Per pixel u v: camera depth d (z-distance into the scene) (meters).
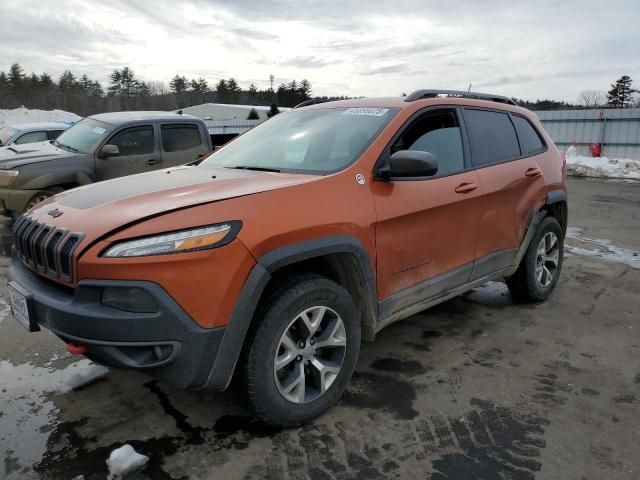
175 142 8.41
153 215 2.41
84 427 2.85
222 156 3.95
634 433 2.83
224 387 2.54
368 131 3.39
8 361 3.59
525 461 2.60
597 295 5.10
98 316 2.30
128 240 2.32
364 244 2.98
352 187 3.01
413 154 3.00
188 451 2.65
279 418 2.73
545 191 4.57
